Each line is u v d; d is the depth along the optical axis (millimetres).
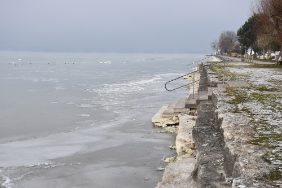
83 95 25297
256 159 4676
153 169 8609
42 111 18094
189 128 10703
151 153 10078
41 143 11398
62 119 15836
